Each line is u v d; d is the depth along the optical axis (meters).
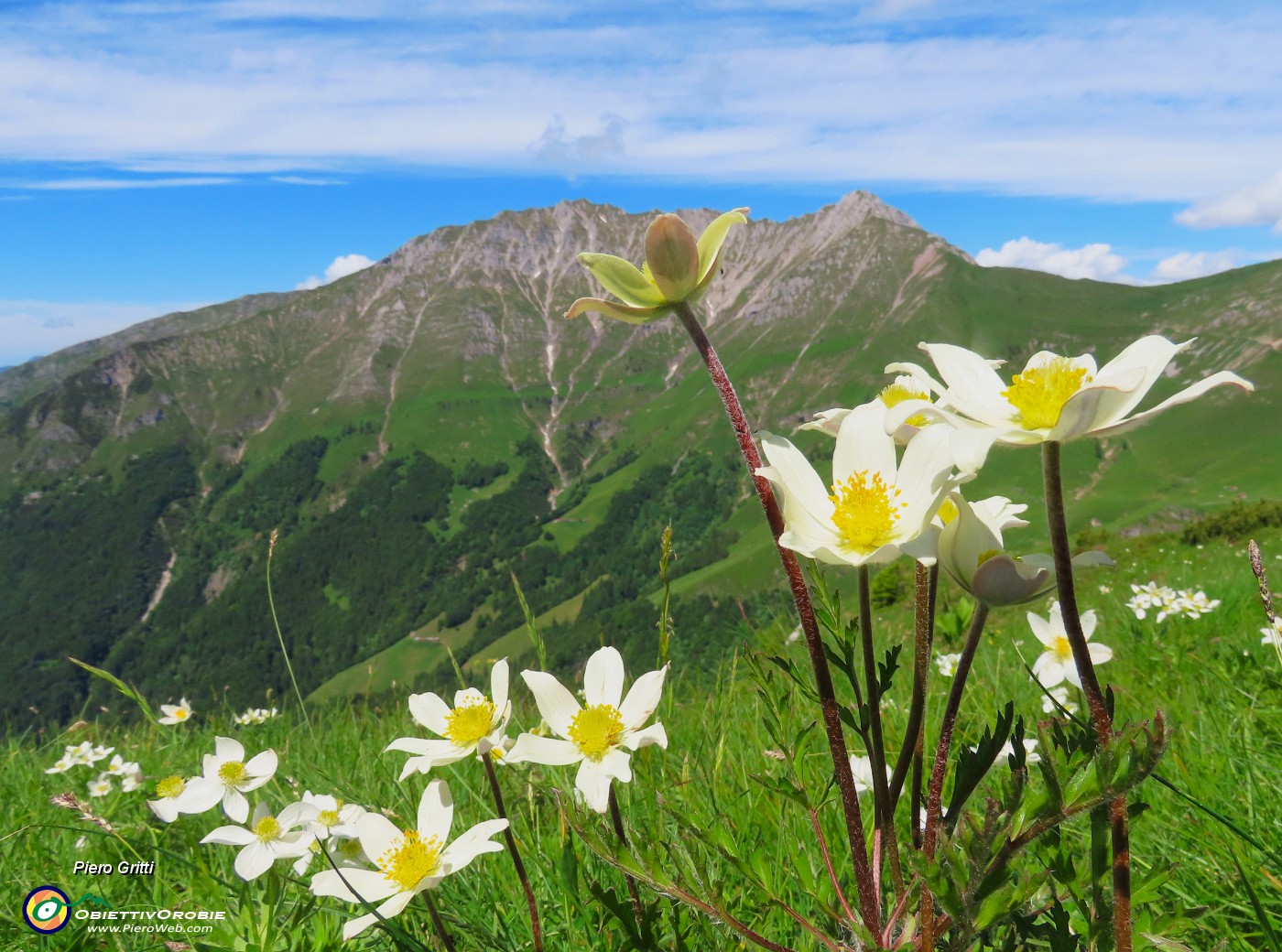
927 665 0.24
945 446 0.23
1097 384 0.19
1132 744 0.19
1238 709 0.53
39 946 0.37
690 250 0.24
